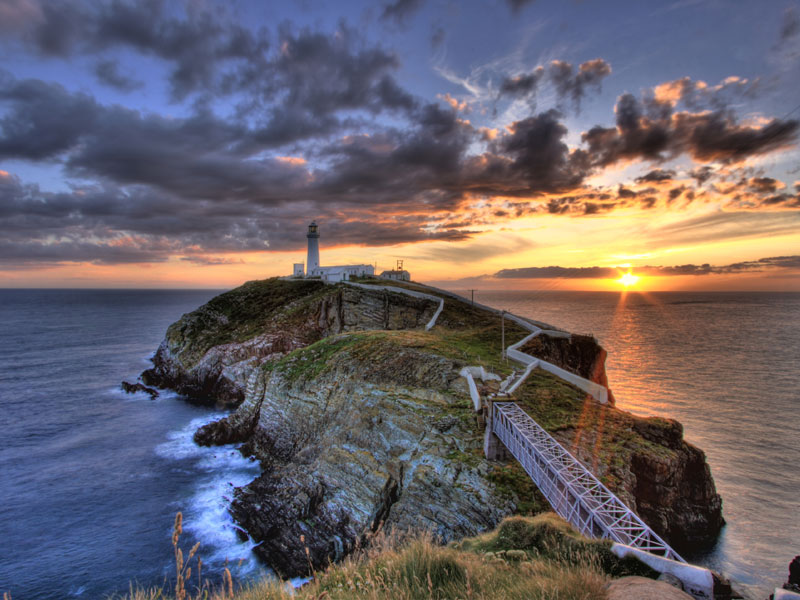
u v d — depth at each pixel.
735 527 44.38
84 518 44.12
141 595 7.56
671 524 40.53
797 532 43.47
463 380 49.25
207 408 80.06
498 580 8.64
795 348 157.38
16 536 41.22
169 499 47.88
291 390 61.59
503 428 37.66
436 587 8.27
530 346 70.69
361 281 117.50
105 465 56.19
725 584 9.13
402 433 44.69
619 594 7.22
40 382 95.31
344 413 52.72
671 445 43.16
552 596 7.17
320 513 41.47
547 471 31.52
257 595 7.97
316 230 139.88
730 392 97.44
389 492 40.78
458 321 87.00
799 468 58.16
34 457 58.16
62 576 36.00
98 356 125.44
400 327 94.38
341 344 68.50
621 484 35.41
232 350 88.69
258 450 60.97
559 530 12.80
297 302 106.31
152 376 95.69
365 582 8.33
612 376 113.81
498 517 32.88
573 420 42.94
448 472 37.69
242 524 42.78
